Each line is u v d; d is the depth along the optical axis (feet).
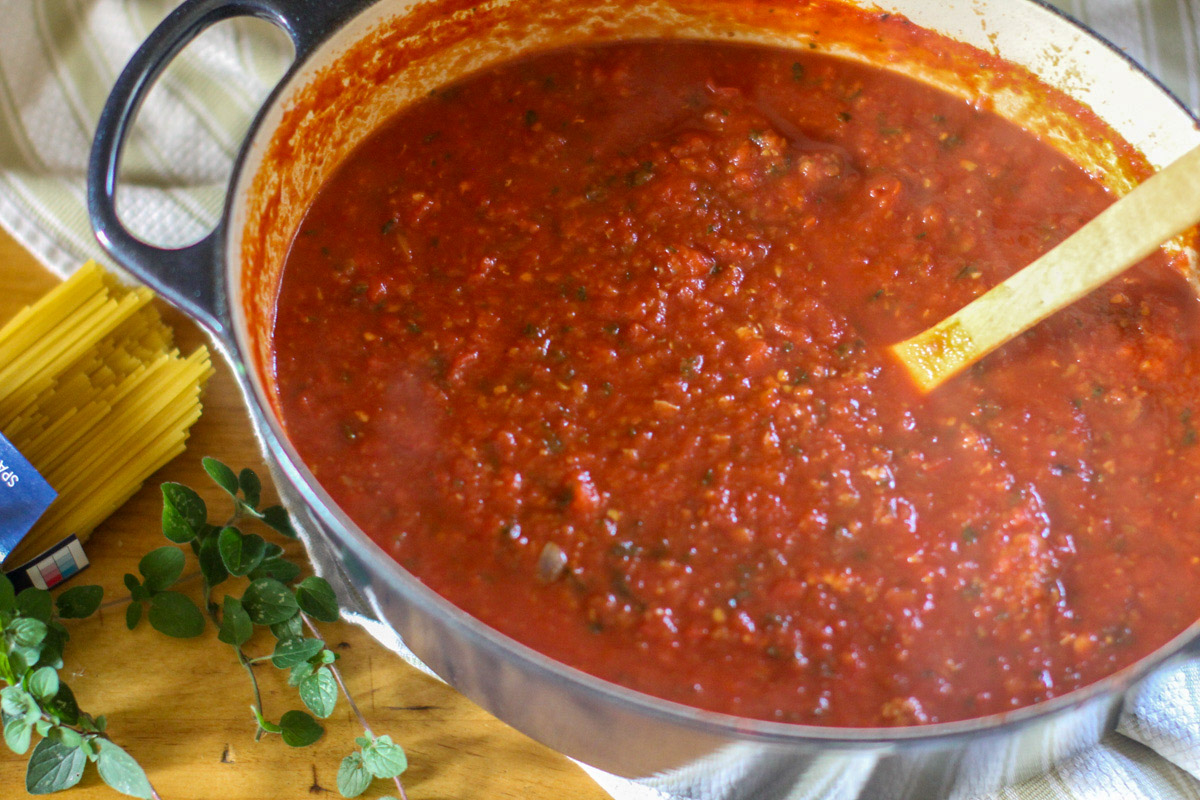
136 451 1.93
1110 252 1.78
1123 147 2.03
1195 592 1.77
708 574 1.75
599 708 1.55
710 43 2.16
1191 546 1.80
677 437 1.82
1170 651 1.55
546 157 2.03
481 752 1.80
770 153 2.03
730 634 1.72
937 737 1.52
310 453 1.82
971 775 1.63
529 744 1.81
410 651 1.84
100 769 1.71
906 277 1.95
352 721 1.81
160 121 2.31
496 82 2.11
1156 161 2.01
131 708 1.80
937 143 2.08
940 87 2.13
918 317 1.92
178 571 1.84
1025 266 1.95
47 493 1.82
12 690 1.72
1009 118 2.11
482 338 1.88
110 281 2.02
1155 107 1.98
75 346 1.93
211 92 2.33
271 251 1.89
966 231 1.99
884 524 1.78
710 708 1.69
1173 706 1.79
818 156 2.02
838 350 1.89
